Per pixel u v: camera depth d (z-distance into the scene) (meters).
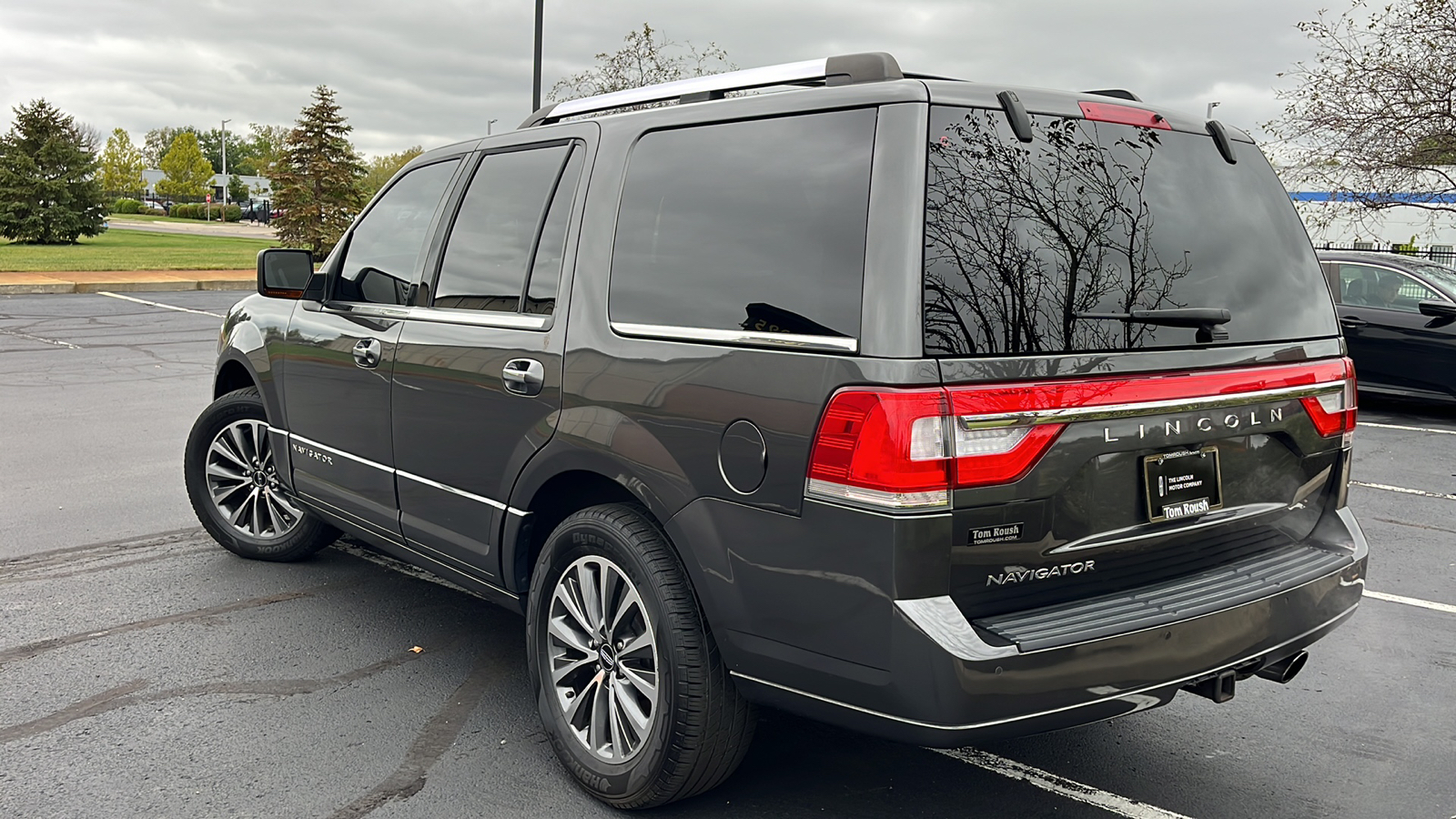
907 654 2.47
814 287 2.66
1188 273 2.92
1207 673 2.84
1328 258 11.55
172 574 5.19
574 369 3.24
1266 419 3.05
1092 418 2.66
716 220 2.99
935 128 2.60
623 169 3.33
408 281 4.09
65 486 6.77
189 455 5.37
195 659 4.20
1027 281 2.62
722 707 2.94
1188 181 3.03
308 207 41.47
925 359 2.46
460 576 3.87
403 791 3.26
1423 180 17.55
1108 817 3.19
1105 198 2.82
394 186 4.41
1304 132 17.81
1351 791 3.38
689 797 3.14
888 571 2.47
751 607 2.77
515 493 3.46
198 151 121.88
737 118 3.04
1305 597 3.05
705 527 2.85
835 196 2.69
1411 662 4.49
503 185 3.80
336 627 4.57
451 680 4.06
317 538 5.25
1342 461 3.35
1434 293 10.71
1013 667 2.49
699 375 2.88
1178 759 3.58
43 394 10.20
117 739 3.52
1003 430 2.52
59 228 39.94
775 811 3.19
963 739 2.51
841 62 2.99
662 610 2.94
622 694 3.13
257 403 5.15
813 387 2.60
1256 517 3.10
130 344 14.08
